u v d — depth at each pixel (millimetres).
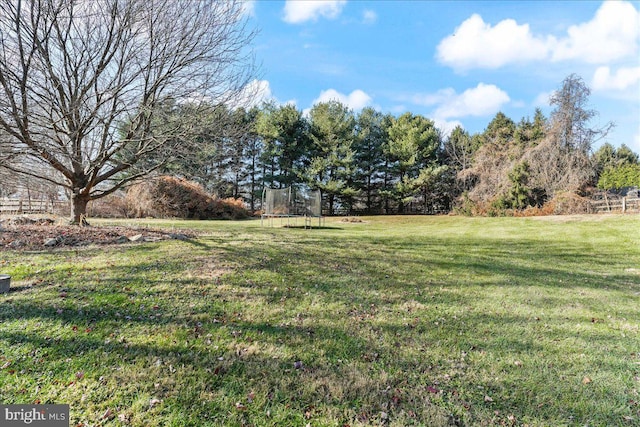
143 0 6918
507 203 21781
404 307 4012
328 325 3385
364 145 31578
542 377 2557
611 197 19562
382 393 2301
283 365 2604
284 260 5977
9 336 2758
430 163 30000
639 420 2098
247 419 2006
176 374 2414
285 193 16891
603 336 3350
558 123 20141
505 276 5684
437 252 7832
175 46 7391
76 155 7086
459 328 3449
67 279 4137
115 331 2977
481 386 2422
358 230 14391
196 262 5320
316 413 2086
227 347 2834
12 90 6172
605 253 8375
